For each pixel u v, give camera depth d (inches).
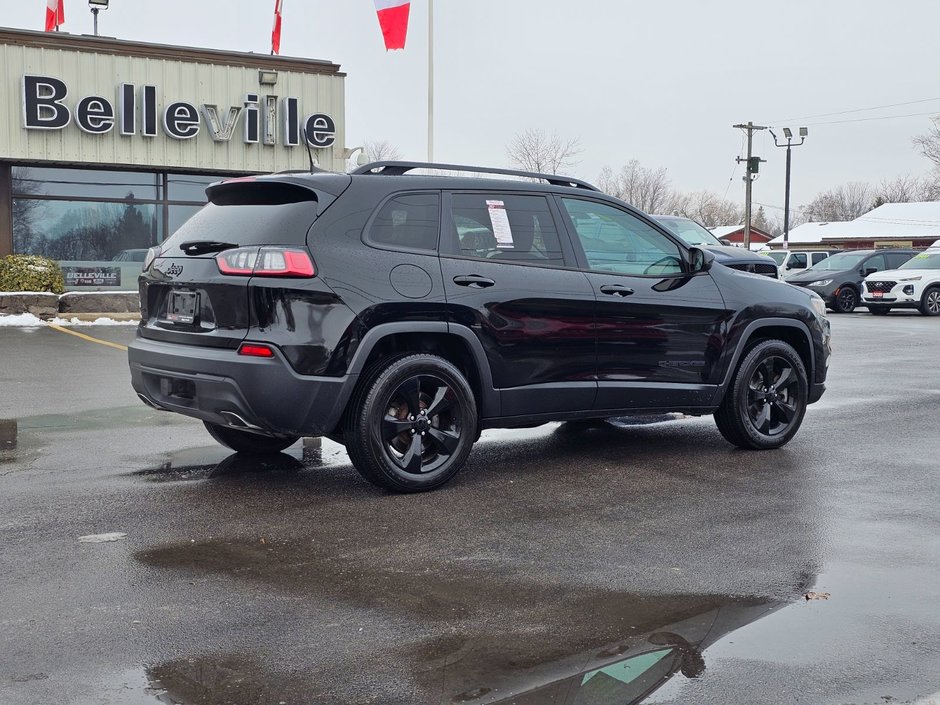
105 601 154.1
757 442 276.5
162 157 842.2
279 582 163.9
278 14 966.4
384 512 208.2
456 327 224.1
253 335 207.6
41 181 829.2
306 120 892.6
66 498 216.2
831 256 1117.1
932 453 275.7
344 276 211.2
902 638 141.5
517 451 276.4
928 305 981.2
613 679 127.0
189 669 129.6
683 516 207.8
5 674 127.4
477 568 172.2
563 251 244.8
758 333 284.0
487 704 119.4
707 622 147.3
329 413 211.0
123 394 372.2
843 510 213.6
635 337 252.1
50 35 795.4
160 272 230.7
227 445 261.3
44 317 752.3
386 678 127.0
